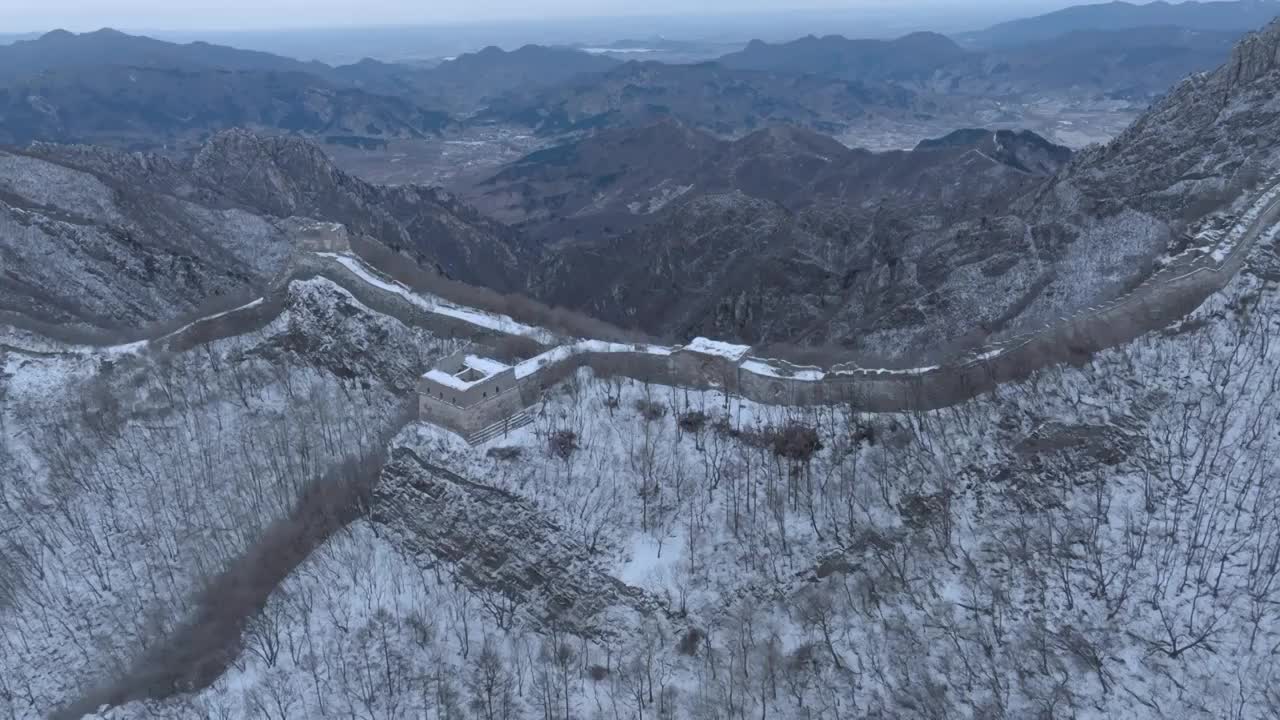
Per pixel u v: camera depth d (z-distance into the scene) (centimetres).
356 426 11169
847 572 7769
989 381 8738
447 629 8031
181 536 9956
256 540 9388
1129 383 8350
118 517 10231
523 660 7681
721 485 8406
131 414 11438
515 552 8231
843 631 7300
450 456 8756
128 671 8225
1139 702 6241
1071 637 6750
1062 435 8019
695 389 9469
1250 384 8094
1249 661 6231
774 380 9212
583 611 7800
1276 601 6500
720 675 7138
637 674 7262
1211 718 6003
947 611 7194
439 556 8619
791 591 7669
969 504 7944
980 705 6506
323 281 12662
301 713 7356
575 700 7244
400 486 8962
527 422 9088
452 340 11888
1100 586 6975
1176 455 7750
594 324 13200
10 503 10319
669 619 7525
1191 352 8531
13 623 9081
